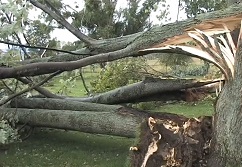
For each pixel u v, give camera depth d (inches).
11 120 256.4
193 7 522.6
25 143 275.3
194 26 173.0
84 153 248.7
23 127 268.5
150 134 146.1
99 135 303.0
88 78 676.7
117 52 203.9
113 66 446.6
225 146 142.7
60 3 279.0
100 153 248.5
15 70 210.8
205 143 147.7
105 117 224.5
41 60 239.9
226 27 167.8
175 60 530.3
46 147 264.5
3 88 288.7
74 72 331.0
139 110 220.1
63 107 268.5
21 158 237.3
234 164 140.2
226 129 143.3
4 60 226.5
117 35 763.4
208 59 158.7
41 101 277.0
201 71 656.4
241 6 165.8
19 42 238.5
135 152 147.0
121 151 253.3
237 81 142.9
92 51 221.8
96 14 724.7
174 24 183.2
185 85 238.7
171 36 181.8
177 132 145.2
